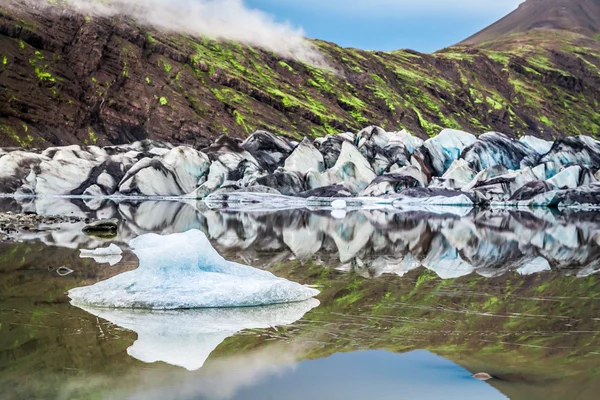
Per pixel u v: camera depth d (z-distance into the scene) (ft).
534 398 15.88
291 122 305.94
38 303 26.89
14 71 235.81
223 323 23.99
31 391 16.12
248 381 17.20
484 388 16.74
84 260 39.37
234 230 64.44
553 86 483.92
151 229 63.57
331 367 18.47
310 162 148.97
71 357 19.25
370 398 15.93
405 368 18.42
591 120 465.06
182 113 265.75
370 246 51.80
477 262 42.73
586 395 16.15
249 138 167.02
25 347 20.26
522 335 22.52
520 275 37.01
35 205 101.09
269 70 349.41
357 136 162.91
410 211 107.34
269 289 28.12
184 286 28.17
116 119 250.37
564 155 149.38
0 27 247.91
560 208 122.01
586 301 28.96
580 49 576.20
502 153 154.10
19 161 136.15
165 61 293.84
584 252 49.11
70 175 135.95
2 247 45.75
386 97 380.78
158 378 17.35
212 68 308.19
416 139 166.09
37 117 227.61
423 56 471.62
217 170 143.02
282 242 53.62
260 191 134.82
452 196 127.54
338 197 133.69
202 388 16.53
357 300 28.89
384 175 142.41
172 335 22.06
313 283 33.50
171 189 137.80
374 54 451.53
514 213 104.27
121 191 134.21
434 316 25.58
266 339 21.76
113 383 16.85
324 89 359.25
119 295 27.07
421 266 40.52
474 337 22.18
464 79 454.81
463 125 397.39
